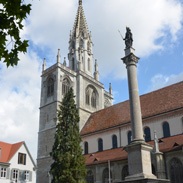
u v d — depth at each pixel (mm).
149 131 55562
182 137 48594
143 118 56938
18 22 8445
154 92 63812
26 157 62812
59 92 72875
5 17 8375
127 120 61094
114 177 50688
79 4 93875
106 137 62469
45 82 77250
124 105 68125
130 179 30016
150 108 59344
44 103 75062
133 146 31812
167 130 52906
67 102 49750
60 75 74625
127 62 36812
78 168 43031
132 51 37188
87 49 86938
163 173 43750
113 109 69938
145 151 31594
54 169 43594
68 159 42938
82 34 88000
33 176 62656
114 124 63000
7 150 62781
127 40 38031
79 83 76938
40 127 72938
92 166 55344
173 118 52625
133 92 34844
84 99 76500
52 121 70438
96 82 82750
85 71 82938
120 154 53781
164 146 48094
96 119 71188
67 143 45094
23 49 8469
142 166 30328
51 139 68688
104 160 54094
